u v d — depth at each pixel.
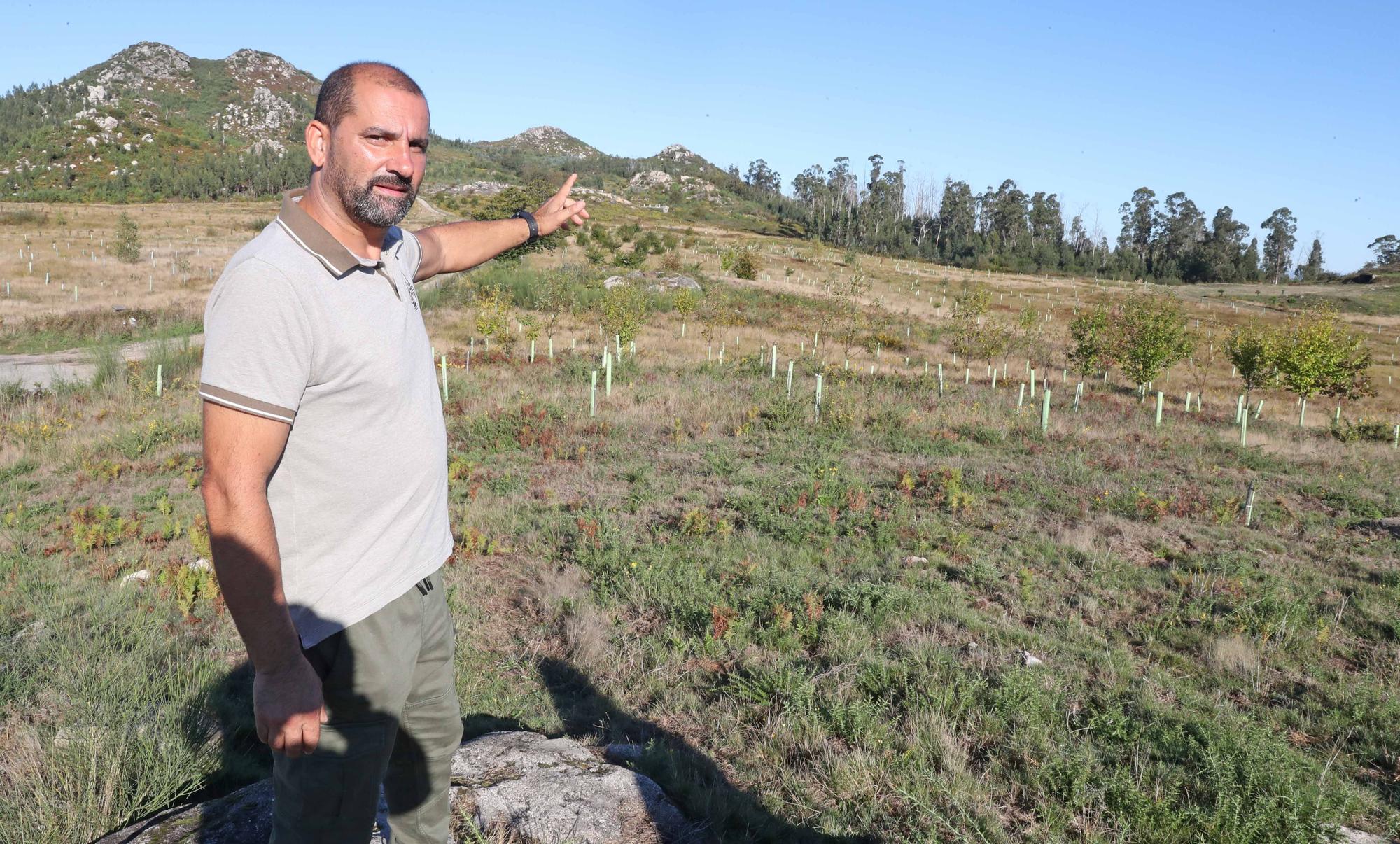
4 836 2.74
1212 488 10.88
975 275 100.06
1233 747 3.88
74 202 152.12
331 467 1.27
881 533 7.70
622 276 48.50
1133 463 12.56
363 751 1.40
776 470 10.80
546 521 8.03
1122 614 6.25
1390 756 4.25
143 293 39.59
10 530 8.11
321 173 1.25
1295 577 7.38
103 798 2.97
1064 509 9.32
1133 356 27.30
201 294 38.91
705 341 32.22
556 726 4.16
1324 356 27.42
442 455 1.49
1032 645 5.42
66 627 4.98
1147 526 8.84
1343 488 11.32
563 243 70.56
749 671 4.74
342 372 1.23
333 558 1.31
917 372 26.22
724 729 4.14
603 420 13.98
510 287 38.62
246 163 179.62
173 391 17.55
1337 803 3.54
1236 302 89.56
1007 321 52.88
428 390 1.46
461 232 1.84
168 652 4.46
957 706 4.32
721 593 6.03
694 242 91.69
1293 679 5.23
